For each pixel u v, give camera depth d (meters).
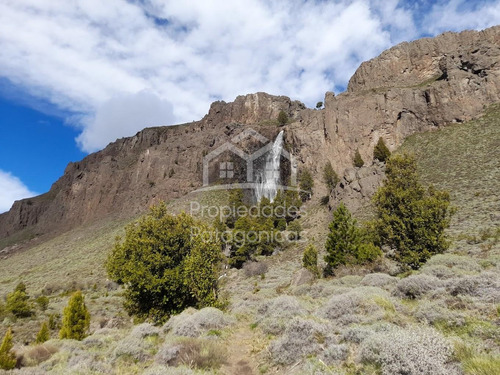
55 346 13.15
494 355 5.11
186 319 12.21
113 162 160.62
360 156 70.94
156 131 183.00
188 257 15.52
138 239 15.80
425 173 49.75
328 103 83.81
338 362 6.28
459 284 9.58
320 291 17.88
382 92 81.12
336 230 26.20
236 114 148.75
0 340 23.34
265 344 9.05
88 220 132.75
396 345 5.55
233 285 36.16
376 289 12.03
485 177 39.12
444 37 98.38
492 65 69.62
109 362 8.85
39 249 110.88
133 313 16.62
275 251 49.41
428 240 17.97
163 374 6.54
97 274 57.31
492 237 21.42
